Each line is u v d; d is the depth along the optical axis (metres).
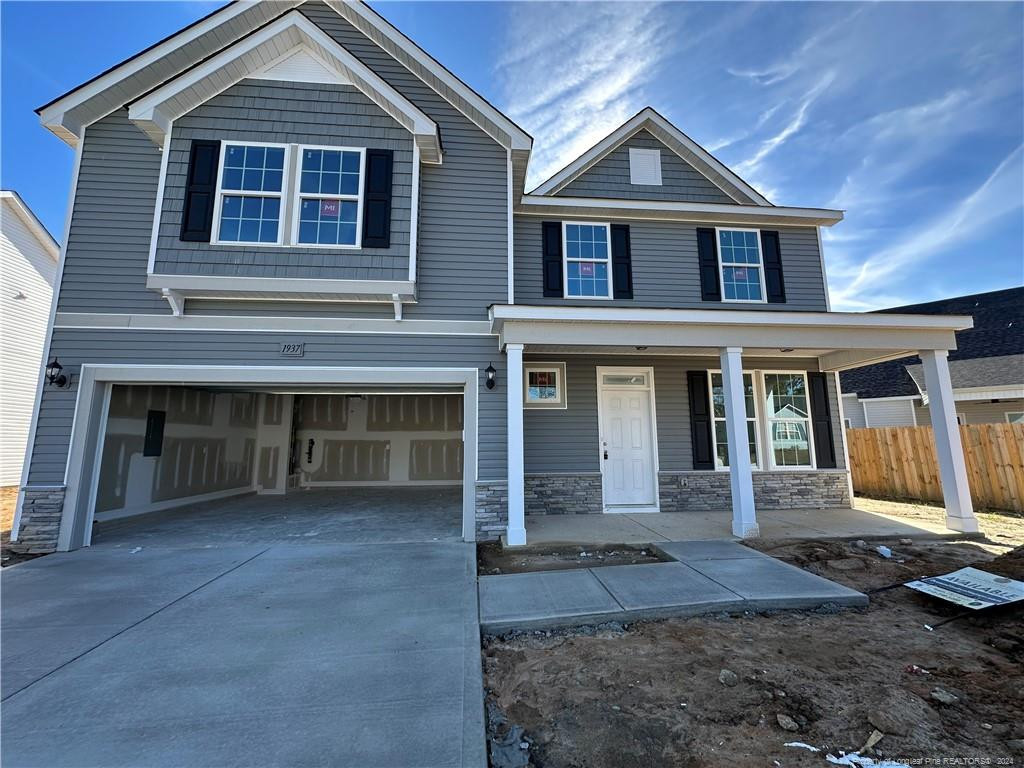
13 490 11.41
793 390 8.59
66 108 6.22
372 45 7.17
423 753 2.08
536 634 3.44
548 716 2.41
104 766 2.00
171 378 6.04
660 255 8.49
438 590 4.19
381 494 11.33
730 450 6.26
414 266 6.30
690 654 3.05
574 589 4.14
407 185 6.45
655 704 2.48
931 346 6.50
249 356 6.20
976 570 4.12
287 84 6.41
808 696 2.54
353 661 2.92
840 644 3.18
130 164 6.37
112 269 6.12
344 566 4.95
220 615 3.66
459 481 13.40
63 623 3.50
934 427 6.52
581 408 8.00
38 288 12.98
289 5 7.05
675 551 5.30
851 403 15.66
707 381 8.38
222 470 10.17
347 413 13.34
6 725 2.28
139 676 2.74
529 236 8.27
